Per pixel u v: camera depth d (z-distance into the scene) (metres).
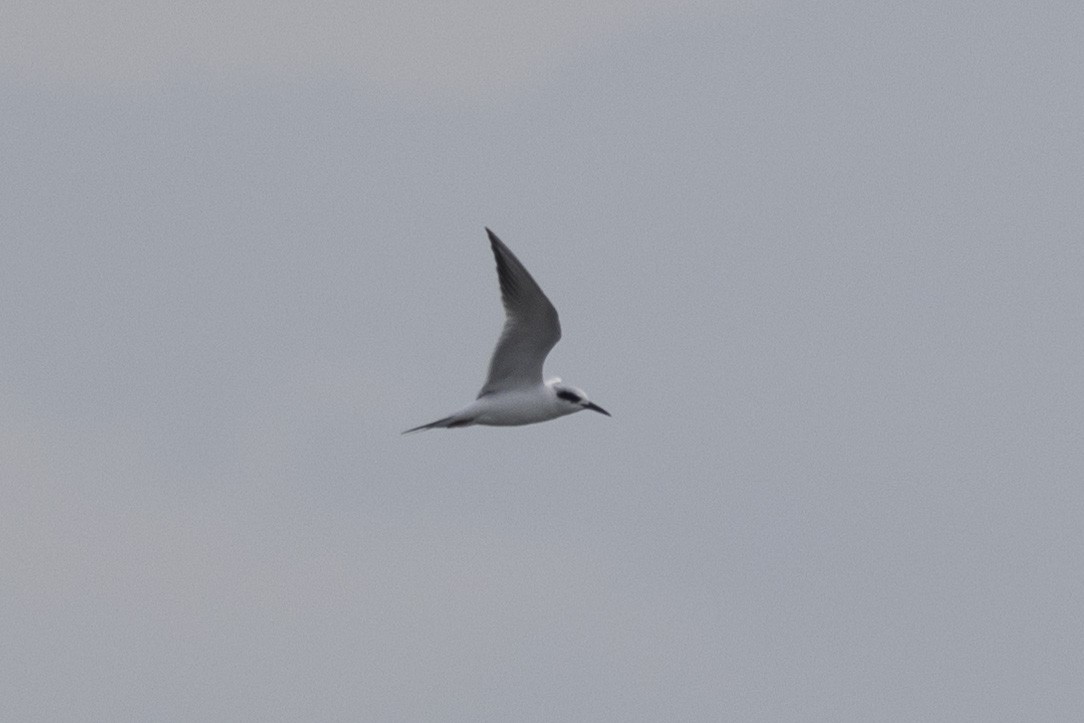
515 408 36.09
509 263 34.59
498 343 35.50
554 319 35.09
